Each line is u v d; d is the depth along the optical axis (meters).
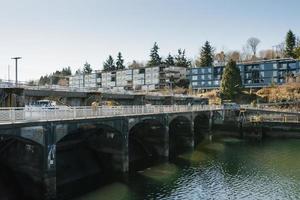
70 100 59.69
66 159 40.25
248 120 81.50
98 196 33.12
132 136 53.69
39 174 29.88
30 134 27.88
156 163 48.47
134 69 166.50
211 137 77.44
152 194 34.31
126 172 41.41
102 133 42.97
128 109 43.88
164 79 155.12
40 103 49.47
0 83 49.19
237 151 59.41
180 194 34.56
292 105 109.25
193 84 148.75
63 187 35.38
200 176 41.50
